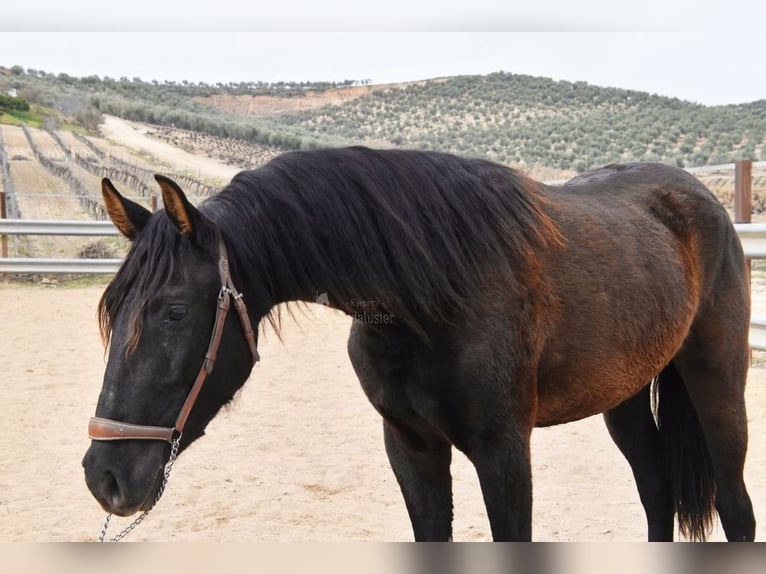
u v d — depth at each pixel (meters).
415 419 2.36
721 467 3.00
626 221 2.85
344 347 8.42
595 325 2.53
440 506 2.53
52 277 13.18
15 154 33.47
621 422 3.29
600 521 3.65
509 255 2.36
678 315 2.83
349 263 2.22
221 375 2.04
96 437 1.89
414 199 2.31
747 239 6.05
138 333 1.89
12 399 5.84
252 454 4.68
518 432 2.28
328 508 3.84
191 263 2.00
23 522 3.64
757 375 6.32
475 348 2.21
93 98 55.47
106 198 2.10
